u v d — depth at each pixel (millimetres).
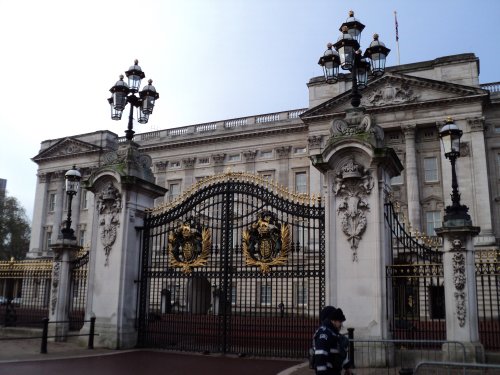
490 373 12094
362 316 13875
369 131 14898
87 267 19500
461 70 46438
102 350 16734
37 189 68625
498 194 44688
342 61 15734
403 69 48812
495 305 25344
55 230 65125
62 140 66625
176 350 16891
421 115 46594
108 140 64750
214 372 12812
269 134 50688
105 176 18609
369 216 14477
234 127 52250
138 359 14984
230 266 16750
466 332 12906
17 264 22234
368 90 48406
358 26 15992
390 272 14367
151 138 55375
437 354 13172
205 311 20500
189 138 52500
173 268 18344
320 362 6816
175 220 19078
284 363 14359
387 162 14695
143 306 18016
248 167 50750
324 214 15414
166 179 53125
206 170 51844
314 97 51406
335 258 14641
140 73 19641
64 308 19688
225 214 17203
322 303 14984
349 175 14688
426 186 46031
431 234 44875
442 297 22281
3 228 82875
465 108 45219
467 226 13367
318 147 47406
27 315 23609
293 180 49000
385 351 13242
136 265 18312
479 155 43969
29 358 14805
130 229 18203
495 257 14227
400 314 14828
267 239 16297
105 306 17719
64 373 12414
